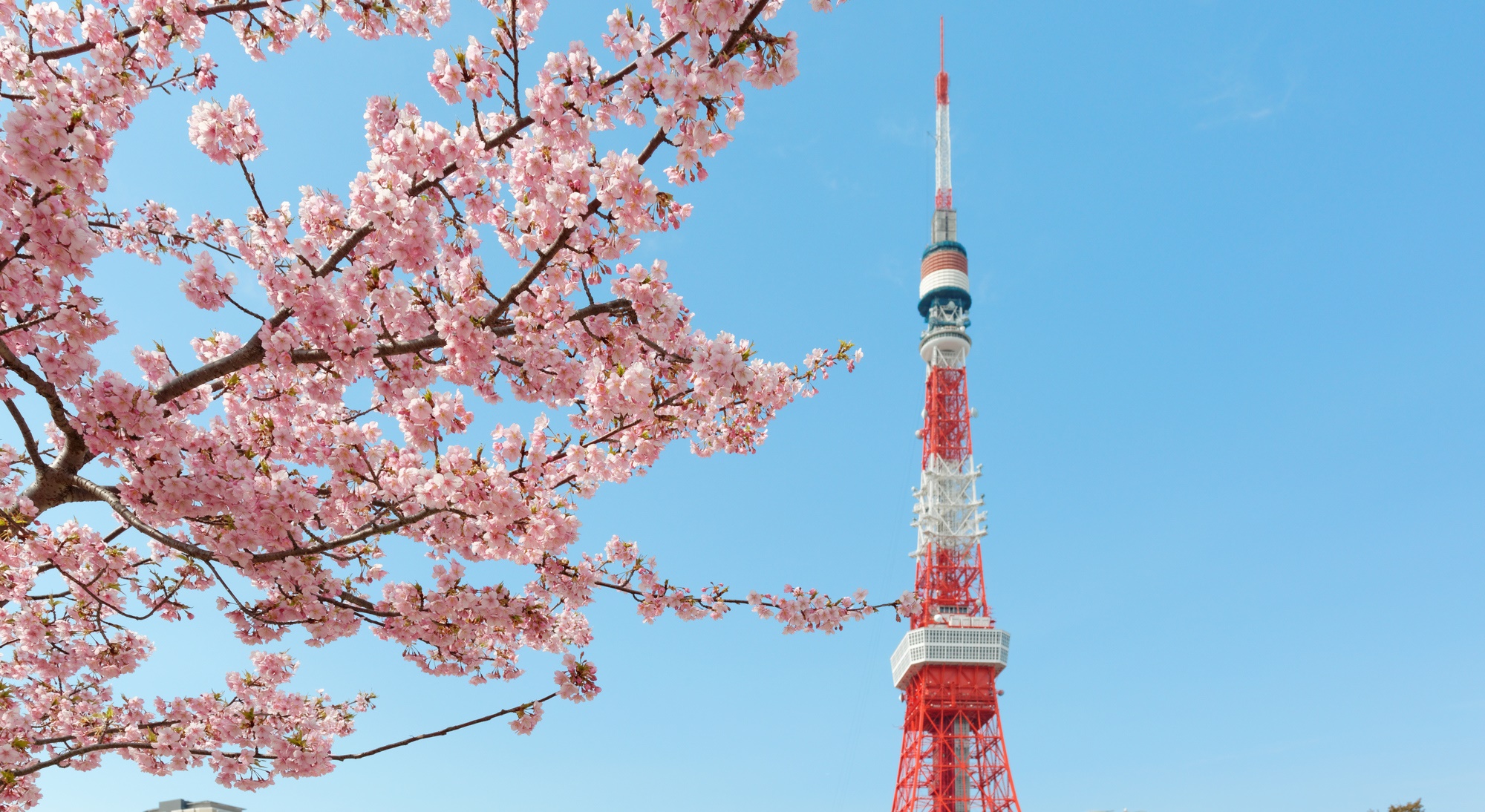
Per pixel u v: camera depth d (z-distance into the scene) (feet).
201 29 23.31
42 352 19.33
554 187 21.56
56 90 17.24
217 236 30.22
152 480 21.20
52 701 32.86
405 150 21.84
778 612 32.53
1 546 24.45
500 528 22.35
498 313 22.76
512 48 21.59
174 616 26.35
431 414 22.22
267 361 22.09
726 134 21.43
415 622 26.68
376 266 21.53
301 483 24.02
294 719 29.86
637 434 28.14
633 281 24.77
